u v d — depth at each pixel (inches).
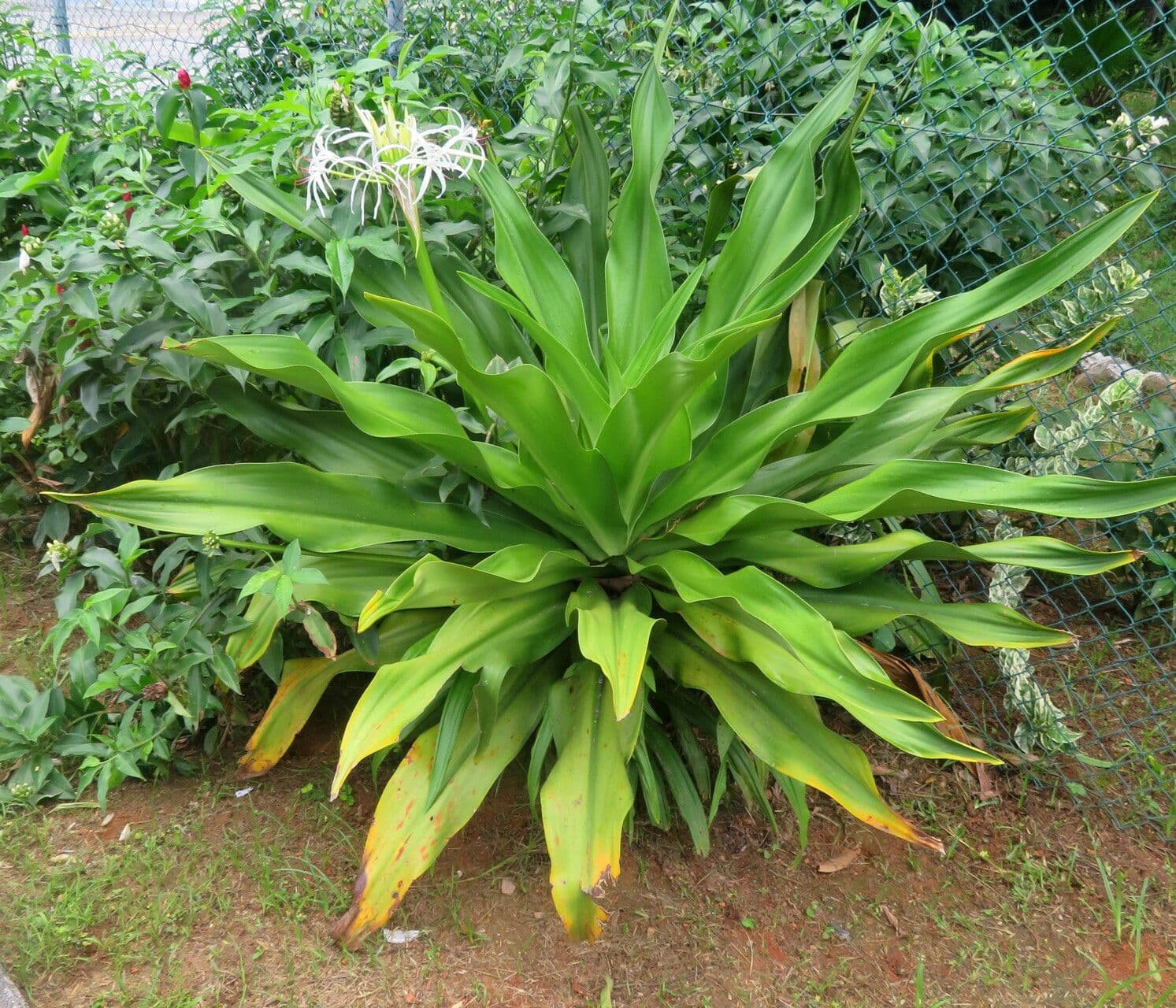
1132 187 116.8
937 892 87.4
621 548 87.0
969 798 98.2
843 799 73.3
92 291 86.4
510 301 78.4
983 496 78.6
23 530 126.6
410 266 93.9
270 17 154.2
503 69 116.3
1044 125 110.6
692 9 128.0
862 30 118.0
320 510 82.7
